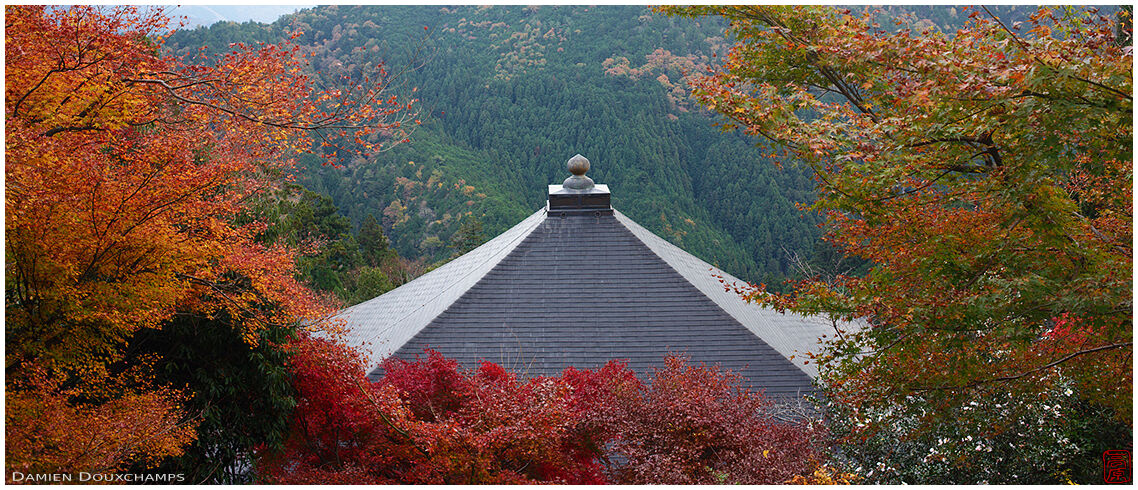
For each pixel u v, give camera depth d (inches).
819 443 483.8
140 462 426.9
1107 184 436.1
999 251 376.5
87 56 357.4
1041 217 345.4
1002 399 472.1
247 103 381.1
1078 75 292.8
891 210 412.8
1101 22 326.6
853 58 378.9
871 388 442.0
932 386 421.1
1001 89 303.4
